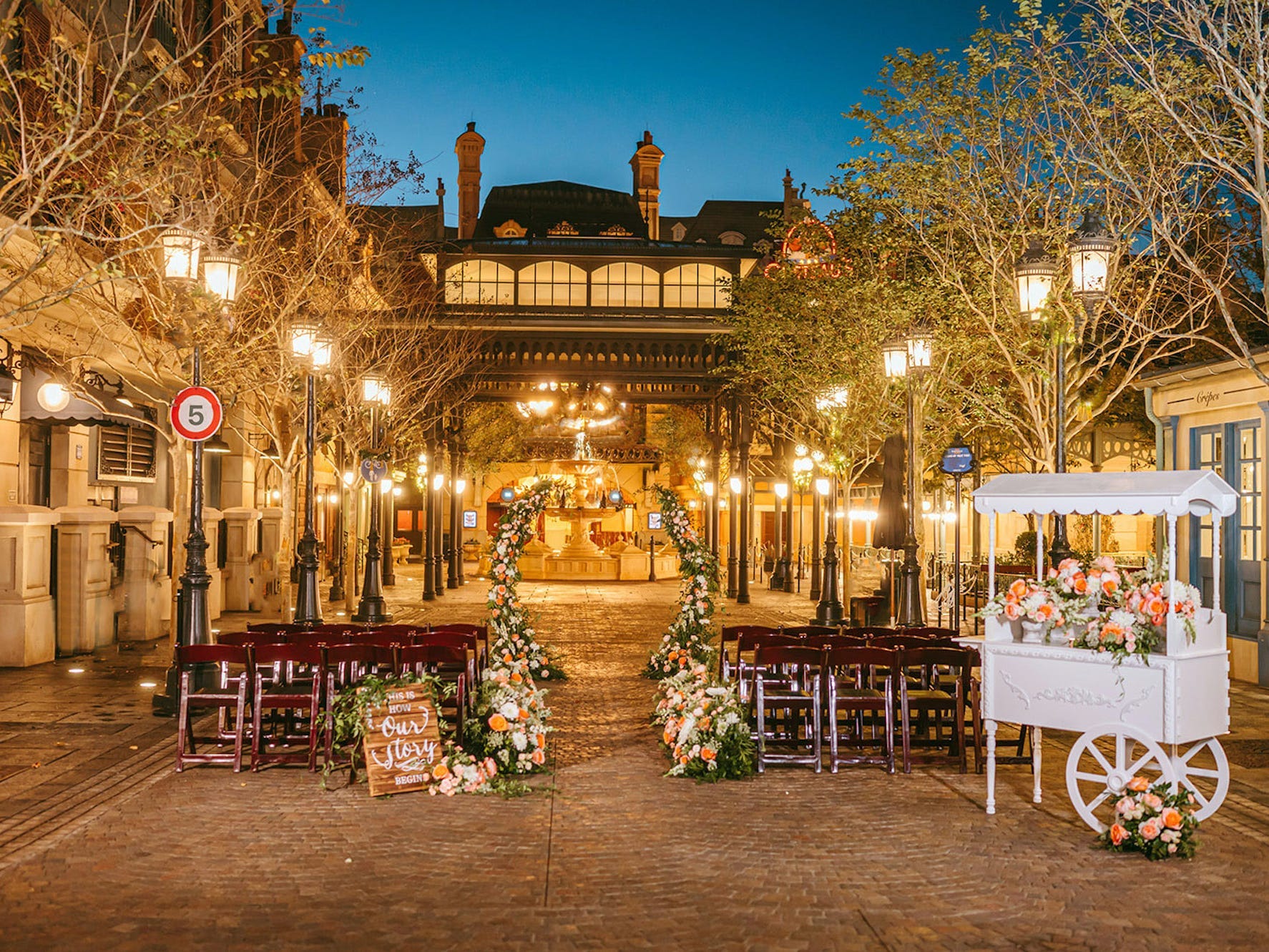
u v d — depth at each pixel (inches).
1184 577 633.6
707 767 362.3
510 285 1402.6
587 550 1544.0
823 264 904.9
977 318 696.4
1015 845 286.0
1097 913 234.5
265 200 730.8
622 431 2480.3
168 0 514.3
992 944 217.3
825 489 1092.5
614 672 628.4
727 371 1205.1
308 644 370.0
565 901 240.1
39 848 273.0
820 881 255.4
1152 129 521.0
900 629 479.2
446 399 1195.3
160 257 579.8
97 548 670.5
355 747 354.9
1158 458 679.7
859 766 385.7
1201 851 279.6
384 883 251.3
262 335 651.5
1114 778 292.0
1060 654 304.0
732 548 1268.5
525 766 363.3
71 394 633.6
